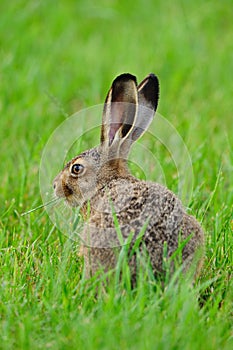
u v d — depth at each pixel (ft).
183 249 38.86
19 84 73.56
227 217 48.39
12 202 50.44
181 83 77.66
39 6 92.43
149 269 37.24
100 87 74.49
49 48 83.15
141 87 46.19
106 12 93.25
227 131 66.23
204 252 41.75
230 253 44.24
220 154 58.18
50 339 35.37
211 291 40.96
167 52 83.41
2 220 50.37
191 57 82.84
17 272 41.75
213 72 79.87
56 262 42.55
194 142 62.08
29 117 67.51
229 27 93.20
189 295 36.52
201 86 76.74
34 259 43.55
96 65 81.10
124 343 33.81
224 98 74.13
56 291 38.42
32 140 62.39
